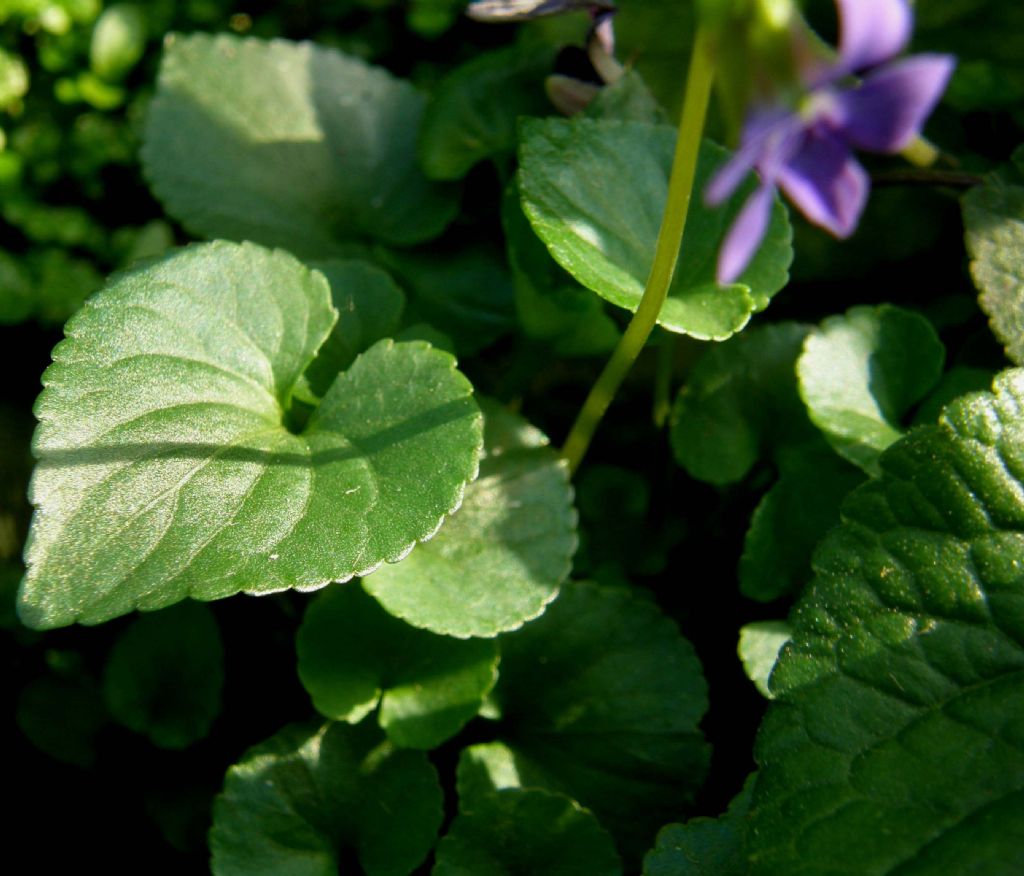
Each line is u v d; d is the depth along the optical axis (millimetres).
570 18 258
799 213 249
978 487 171
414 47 292
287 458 181
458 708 198
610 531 235
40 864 224
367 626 203
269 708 229
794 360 226
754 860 162
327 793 198
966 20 253
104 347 180
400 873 193
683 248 198
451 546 199
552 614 209
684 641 208
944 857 156
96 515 173
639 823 201
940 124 247
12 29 293
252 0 296
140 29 290
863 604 171
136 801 226
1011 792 158
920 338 215
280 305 191
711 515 235
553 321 225
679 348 253
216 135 243
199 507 175
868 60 141
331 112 247
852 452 202
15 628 236
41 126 290
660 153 202
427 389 184
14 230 287
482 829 191
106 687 222
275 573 171
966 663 166
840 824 161
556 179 196
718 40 145
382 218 243
